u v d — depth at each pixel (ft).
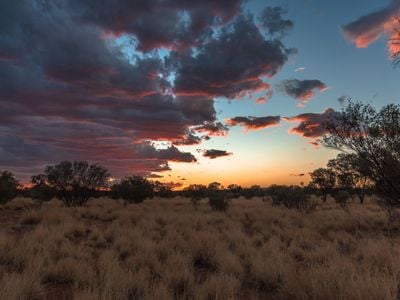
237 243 36.96
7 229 47.16
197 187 149.89
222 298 19.63
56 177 93.09
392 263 24.21
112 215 67.41
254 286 23.90
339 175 129.49
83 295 17.51
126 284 21.06
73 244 34.42
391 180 43.47
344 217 62.18
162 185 168.45
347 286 18.33
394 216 58.18
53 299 20.53
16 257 27.55
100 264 25.53
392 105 42.75
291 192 91.20
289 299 20.65
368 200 136.46
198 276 25.67
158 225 52.49
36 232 37.93
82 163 95.50
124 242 36.32
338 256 28.45
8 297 17.26
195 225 52.70
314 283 19.38
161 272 25.43
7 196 84.69
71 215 64.90
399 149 42.22
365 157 44.42
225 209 85.25
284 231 47.85
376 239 39.47
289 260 28.22
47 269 24.62
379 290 17.47
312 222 58.70
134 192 109.91
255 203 119.34
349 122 44.50
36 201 104.27
